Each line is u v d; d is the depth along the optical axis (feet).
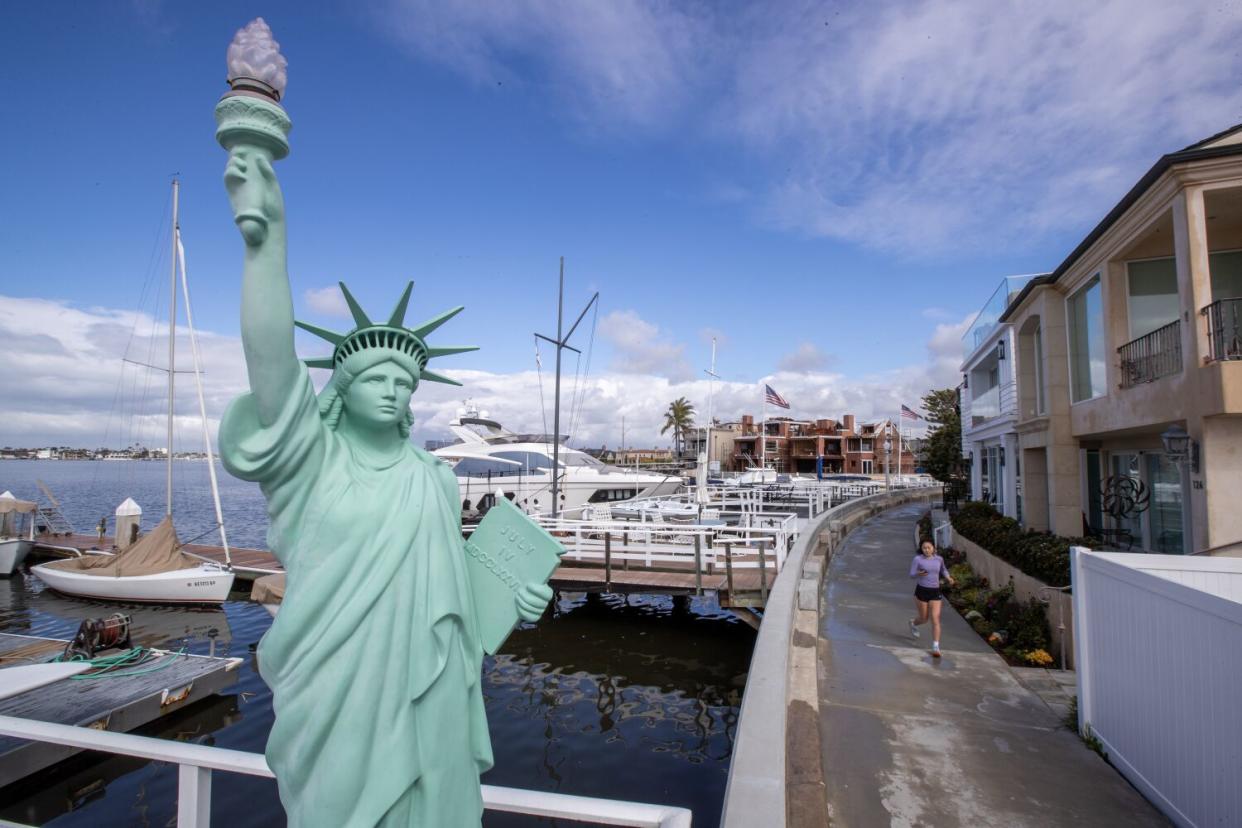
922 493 135.54
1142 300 37.40
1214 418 27.58
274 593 59.88
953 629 32.48
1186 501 32.07
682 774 28.07
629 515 78.64
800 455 255.50
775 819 11.30
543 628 49.32
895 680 24.90
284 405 6.29
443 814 6.42
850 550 59.41
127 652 37.99
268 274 6.11
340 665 6.15
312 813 6.06
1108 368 38.01
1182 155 28.12
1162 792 15.85
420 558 6.72
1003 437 61.52
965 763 18.21
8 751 26.53
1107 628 18.65
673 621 50.93
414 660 6.45
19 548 77.87
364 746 6.08
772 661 19.31
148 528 134.21
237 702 35.91
